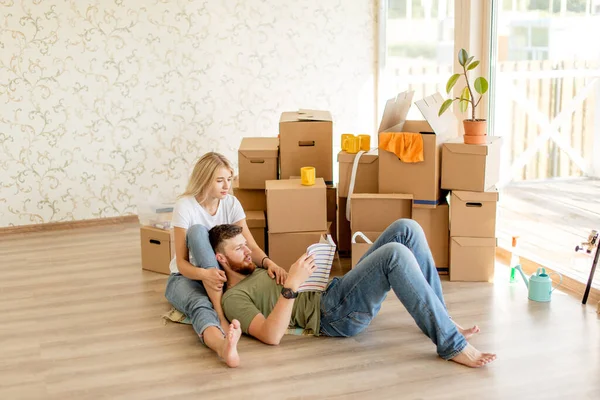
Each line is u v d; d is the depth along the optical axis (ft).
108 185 15.62
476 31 13.11
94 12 14.80
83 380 8.74
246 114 16.25
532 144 12.30
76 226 15.49
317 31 16.30
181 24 15.42
